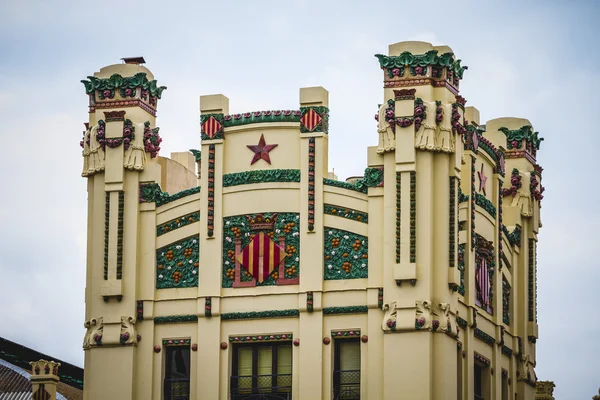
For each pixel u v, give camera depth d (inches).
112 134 2058.3
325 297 1964.8
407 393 1900.8
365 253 1961.1
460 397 1982.0
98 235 2049.7
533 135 2272.4
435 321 1918.1
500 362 2137.1
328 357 1950.1
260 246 1998.0
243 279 1999.3
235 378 1990.7
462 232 2022.6
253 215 2006.6
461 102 2000.5
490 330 2110.0
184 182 2240.4
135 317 2018.9
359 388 1943.9
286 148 2012.8
